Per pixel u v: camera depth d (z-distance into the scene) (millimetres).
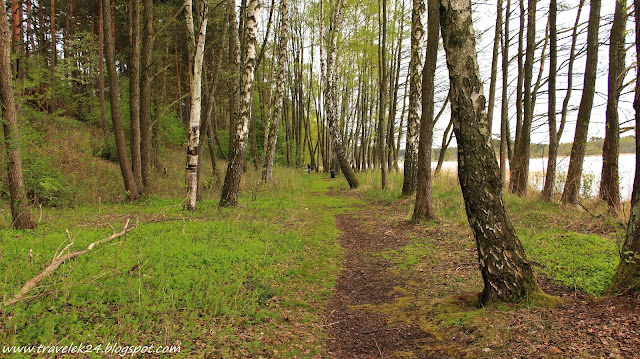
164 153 23531
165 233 7695
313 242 8359
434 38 9266
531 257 6074
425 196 9703
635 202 4258
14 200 7918
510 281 4336
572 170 10008
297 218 11109
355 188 20062
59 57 25516
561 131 12172
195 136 11273
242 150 12023
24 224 7945
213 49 23266
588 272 5109
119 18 22484
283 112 36156
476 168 4375
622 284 4051
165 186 15953
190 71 12031
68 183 12539
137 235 7527
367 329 4371
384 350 3844
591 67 9539
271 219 10398
